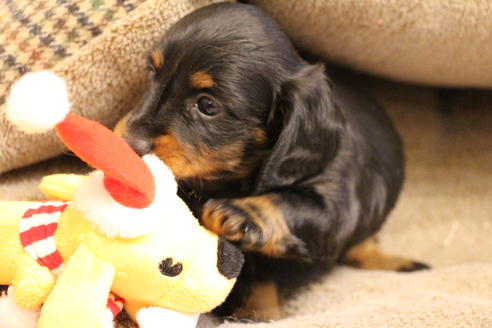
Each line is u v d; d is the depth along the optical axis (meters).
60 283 0.42
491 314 0.49
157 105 0.50
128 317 0.46
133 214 0.42
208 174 0.52
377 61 0.63
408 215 0.72
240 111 0.51
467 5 0.56
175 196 0.44
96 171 0.44
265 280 0.56
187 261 0.43
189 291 0.43
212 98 0.50
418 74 0.65
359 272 0.62
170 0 0.53
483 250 0.70
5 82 0.52
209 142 0.51
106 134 0.41
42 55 0.52
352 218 0.55
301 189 0.53
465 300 0.51
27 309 0.43
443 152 0.75
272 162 0.51
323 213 0.53
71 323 0.41
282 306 0.57
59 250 0.43
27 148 0.53
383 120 0.65
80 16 0.52
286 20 0.59
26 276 0.43
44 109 0.39
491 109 0.76
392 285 0.58
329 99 0.52
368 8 0.57
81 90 0.53
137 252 0.42
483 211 0.73
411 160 0.74
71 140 0.40
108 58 0.53
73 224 0.43
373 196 0.58
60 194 0.44
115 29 0.52
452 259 0.69
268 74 0.51
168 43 0.51
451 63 0.62
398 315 0.50
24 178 0.55
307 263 0.56
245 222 0.50
